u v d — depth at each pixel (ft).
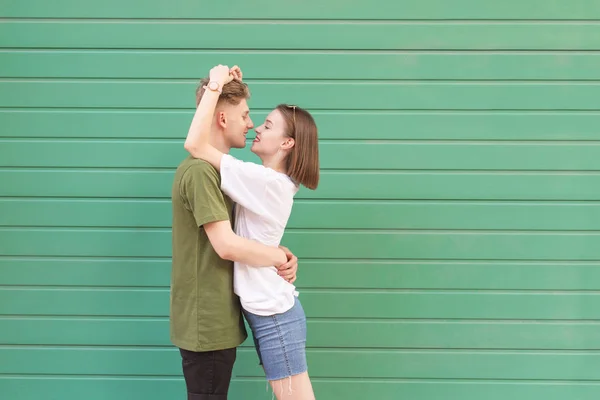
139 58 7.54
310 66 7.55
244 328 5.97
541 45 7.54
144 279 7.69
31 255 7.64
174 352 7.73
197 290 5.53
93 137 7.59
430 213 7.66
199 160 5.47
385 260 7.69
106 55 7.53
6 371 7.70
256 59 7.54
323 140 7.61
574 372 7.72
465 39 7.55
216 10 7.50
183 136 7.61
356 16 7.52
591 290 7.70
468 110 7.61
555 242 7.66
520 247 7.67
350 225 7.65
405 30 7.54
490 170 7.64
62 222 7.63
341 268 7.66
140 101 7.57
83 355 7.72
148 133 7.60
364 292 7.70
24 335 7.69
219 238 5.25
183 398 7.75
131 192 7.64
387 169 7.63
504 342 7.73
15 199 7.61
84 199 7.64
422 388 7.76
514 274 7.70
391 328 7.72
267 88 7.55
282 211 5.66
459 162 7.63
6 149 7.57
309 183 5.88
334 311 7.68
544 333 7.72
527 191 7.65
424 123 7.60
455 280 7.69
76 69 7.54
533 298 7.70
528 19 7.53
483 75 7.57
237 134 5.90
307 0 7.49
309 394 5.77
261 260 5.43
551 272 7.68
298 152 5.76
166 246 7.67
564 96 7.58
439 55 7.55
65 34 7.51
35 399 7.73
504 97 7.59
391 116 7.59
